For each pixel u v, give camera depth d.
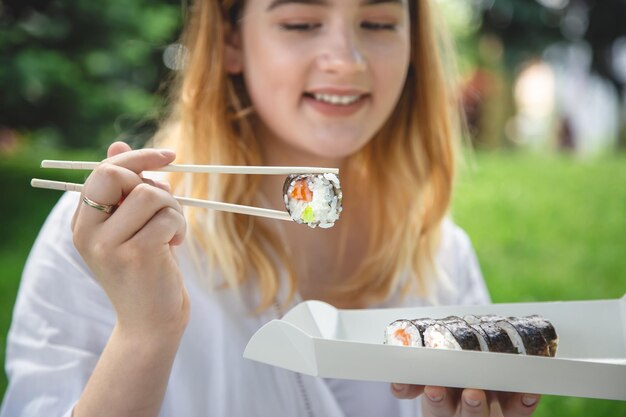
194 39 0.81
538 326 0.64
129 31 3.02
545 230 2.47
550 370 0.52
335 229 0.83
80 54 3.00
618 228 2.50
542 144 6.59
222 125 0.79
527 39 5.17
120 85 3.23
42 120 3.24
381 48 0.72
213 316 0.74
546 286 1.95
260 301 0.76
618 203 2.84
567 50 5.36
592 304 0.68
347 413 0.76
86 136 3.32
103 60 3.03
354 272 0.84
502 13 5.06
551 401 1.34
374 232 0.84
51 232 0.74
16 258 2.10
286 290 0.77
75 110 3.16
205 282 0.75
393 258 0.83
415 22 0.83
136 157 0.55
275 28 0.71
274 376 0.72
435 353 0.52
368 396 0.76
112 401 0.57
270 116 0.74
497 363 0.52
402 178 0.84
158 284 0.55
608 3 5.07
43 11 2.93
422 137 0.85
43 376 0.68
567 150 6.14
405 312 0.67
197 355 0.73
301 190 0.58
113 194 0.53
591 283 1.99
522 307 0.68
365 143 0.78
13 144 3.77
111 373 0.57
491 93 5.40
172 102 0.91
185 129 0.80
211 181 0.77
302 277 0.82
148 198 0.53
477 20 5.18
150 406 0.58
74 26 2.96
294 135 0.74
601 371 0.52
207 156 0.79
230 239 0.76
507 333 0.62
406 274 0.83
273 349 0.55
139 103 3.12
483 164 3.69
